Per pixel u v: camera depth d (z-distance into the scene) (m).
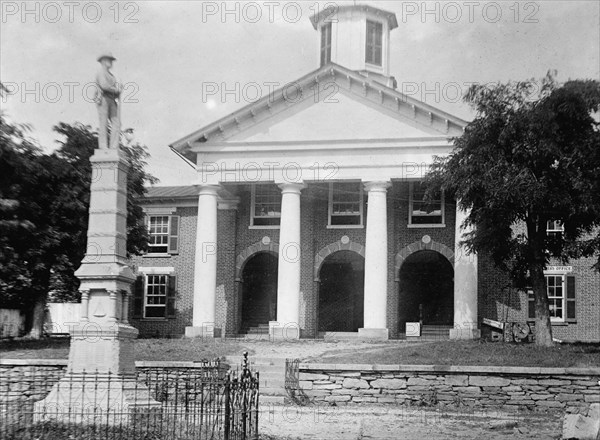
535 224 28.08
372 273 35.62
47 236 30.97
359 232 39.38
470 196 27.44
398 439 15.55
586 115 26.28
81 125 32.94
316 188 40.03
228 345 29.67
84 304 16.11
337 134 36.69
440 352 25.50
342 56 43.00
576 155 25.92
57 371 22.47
